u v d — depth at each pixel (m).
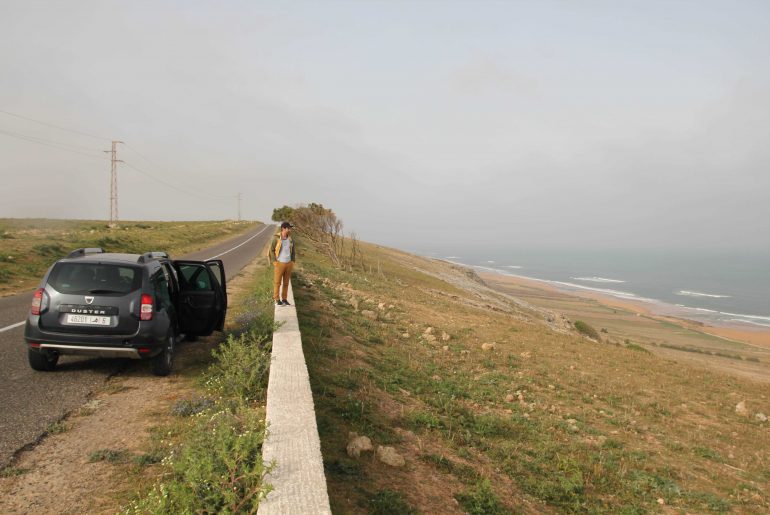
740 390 16.30
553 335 22.62
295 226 45.12
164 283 7.34
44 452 4.43
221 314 9.09
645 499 7.04
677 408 12.90
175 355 8.08
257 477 3.59
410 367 10.98
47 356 6.72
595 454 8.36
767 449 10.49
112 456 4.37
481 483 5.32
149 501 3.45
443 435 6.85
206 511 3.32
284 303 11.25
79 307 6.39
